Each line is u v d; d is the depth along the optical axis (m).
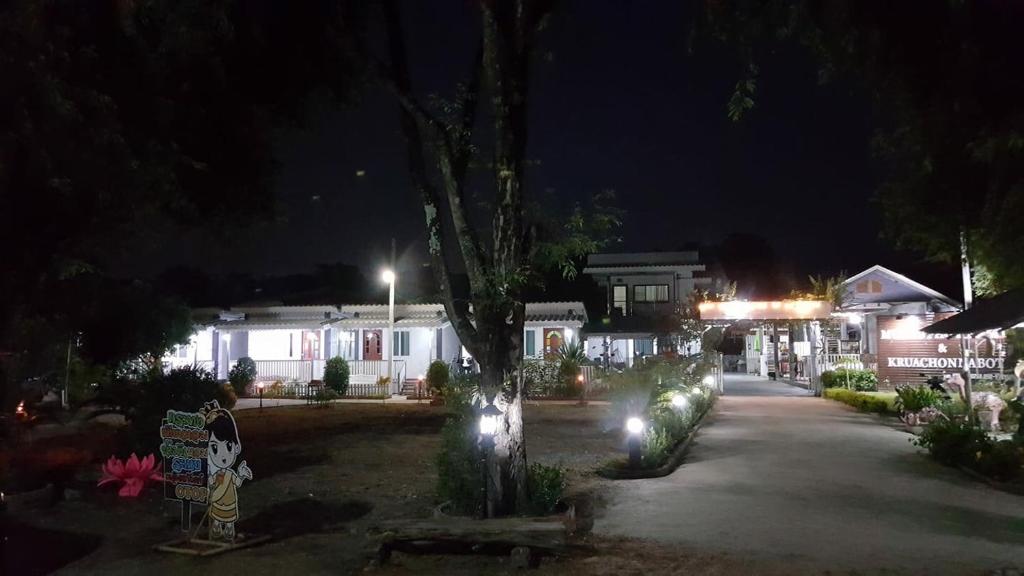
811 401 28.06
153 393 12.73
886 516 9.68
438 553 8.10
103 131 8.28
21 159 7.74
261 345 35.31
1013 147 7.04
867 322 35.75
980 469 12.31
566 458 15.09
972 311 15.95
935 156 8.66
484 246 9.75
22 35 7.41
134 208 9.33
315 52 10.80
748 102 8.08
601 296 43.69
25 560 8.19
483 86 9.92
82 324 13.38
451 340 35.72
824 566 7.46
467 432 9.68
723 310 29.47
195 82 9.98
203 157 11.06
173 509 10.48
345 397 31.33
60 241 9.08
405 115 10.31
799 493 11.16
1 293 9.29
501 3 9.54
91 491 11.56
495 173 9.62
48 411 13.71
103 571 7.73
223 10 9.16
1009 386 23.11
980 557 7.76
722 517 9.66
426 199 10.11
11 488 11.23
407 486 12.21
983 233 11.63
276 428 20.55
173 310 24.88
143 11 8.76
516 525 7.98
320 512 10.41
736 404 26.80
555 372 30.00
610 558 7.89
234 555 8.25
